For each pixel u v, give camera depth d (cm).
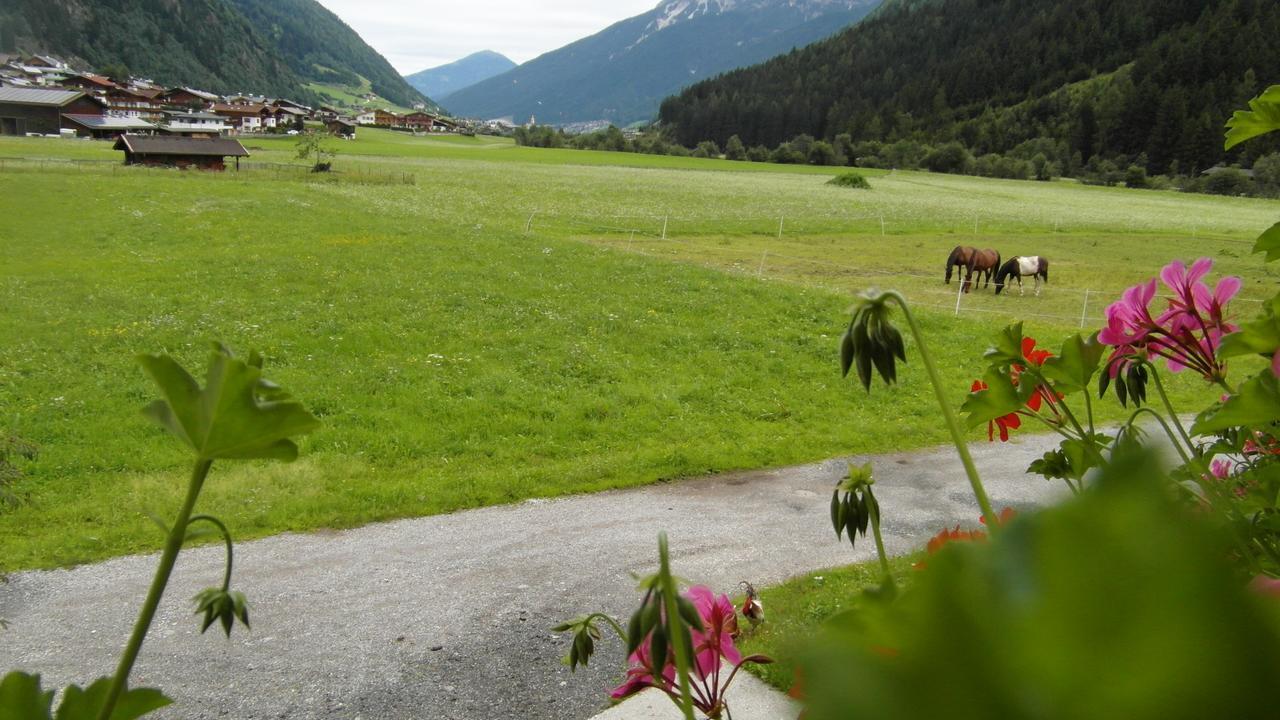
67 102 11219
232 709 589
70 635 689
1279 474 92
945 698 17
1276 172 9525
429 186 5341
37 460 1049
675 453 1190
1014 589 17
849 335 76
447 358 1581
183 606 739
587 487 1073
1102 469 18
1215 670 15
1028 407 111
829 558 844
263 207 3422
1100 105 13362
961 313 2316
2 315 1753
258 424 47
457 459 1167
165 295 1969
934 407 1486
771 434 1326
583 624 150
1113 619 16
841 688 18
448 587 783
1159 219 5616
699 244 3747
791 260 3356
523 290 2148
